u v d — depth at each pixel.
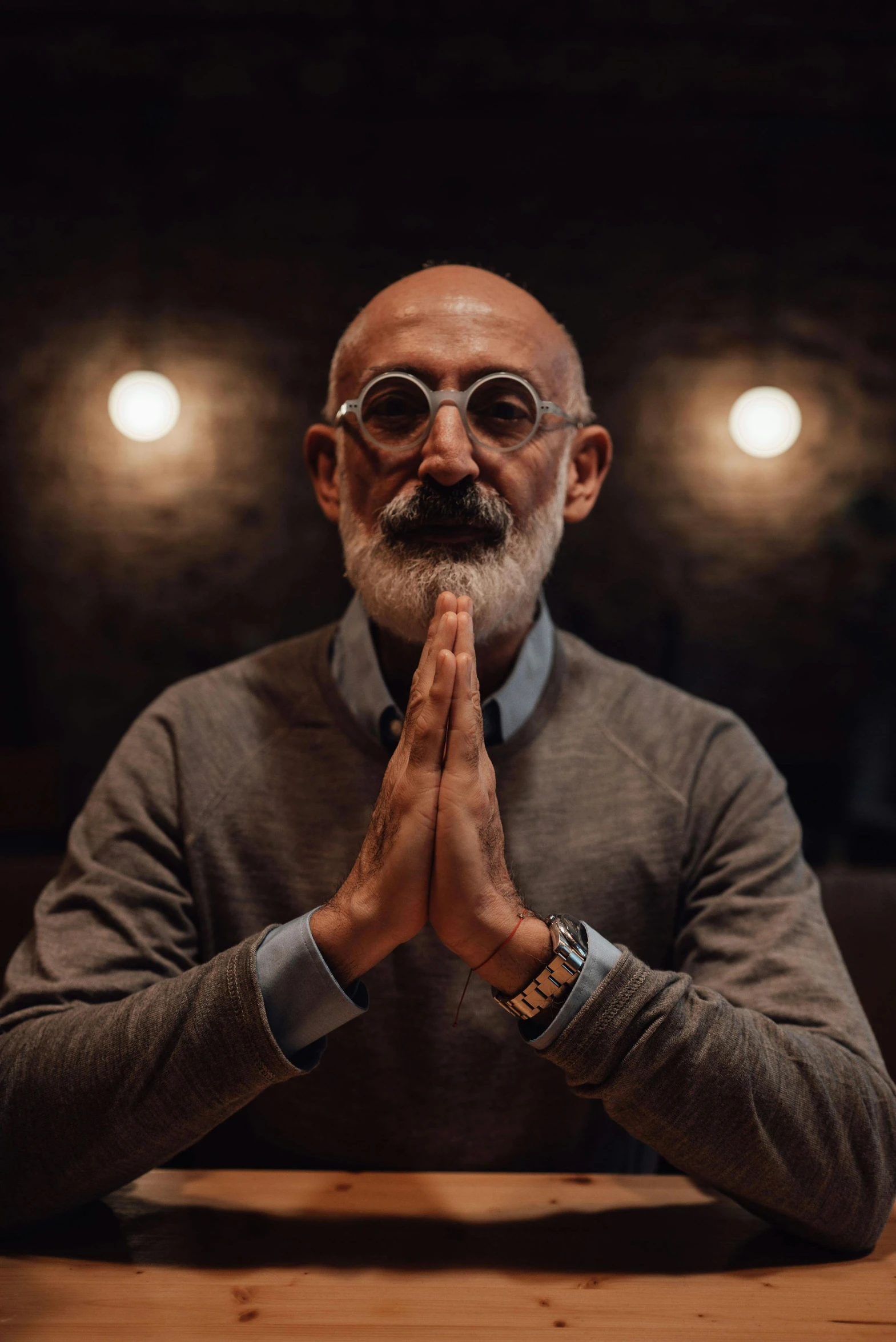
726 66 4.39
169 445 4.82
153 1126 0.68
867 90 4.48
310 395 4.84
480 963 0.71
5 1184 0.70
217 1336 0.58
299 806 0.98
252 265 4.77
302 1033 0.69
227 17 4.23
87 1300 0.62
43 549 4.85
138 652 4.91
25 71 4.44
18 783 3.86
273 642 4.93
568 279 4.81
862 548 4.95
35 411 4.79
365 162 4.73
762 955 0.86
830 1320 0.61
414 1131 0.93
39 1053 0.72
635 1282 0.65
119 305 4.76
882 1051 1.16
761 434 4.76
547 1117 0.94
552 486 0.95
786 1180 0.69
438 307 0.91
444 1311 0.61
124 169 4.68
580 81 4.47
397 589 0.89
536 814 0.98
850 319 4.86
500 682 1.02
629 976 0.69
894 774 5.00
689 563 4.95
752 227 4.79
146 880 0.93
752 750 1.04
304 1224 0.72
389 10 4.19
